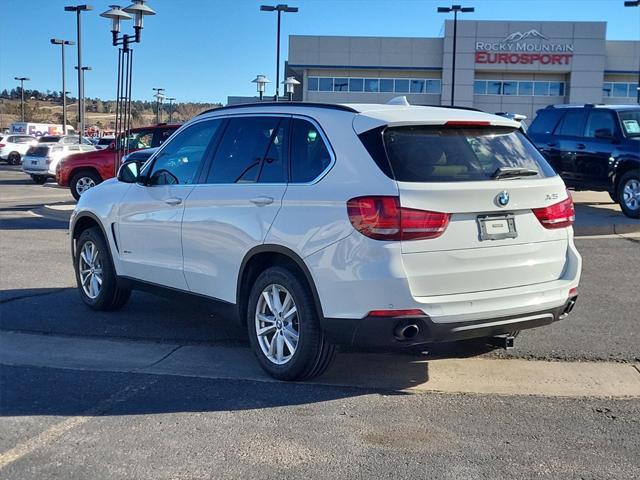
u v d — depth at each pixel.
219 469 3.71
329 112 4.91
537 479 3.61
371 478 3.61
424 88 51.59
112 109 142.00
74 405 4.61
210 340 6.12
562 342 5.98
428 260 4.36
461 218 4.45
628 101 51.50
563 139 13.67
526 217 4.73
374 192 4.34
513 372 5.30
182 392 4.85
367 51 50.97
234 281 5.27
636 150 12.32
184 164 5.94
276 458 3.84
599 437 4.13
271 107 5.34
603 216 13.02
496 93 51.44
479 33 49.81
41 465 3.76
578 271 5.02
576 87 49.78
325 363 4.85
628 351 5.74
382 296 4.30
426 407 4.59
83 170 18.53
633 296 7.56
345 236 4.42
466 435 4.15
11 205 18.48
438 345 5.89
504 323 4.63
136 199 6.31
